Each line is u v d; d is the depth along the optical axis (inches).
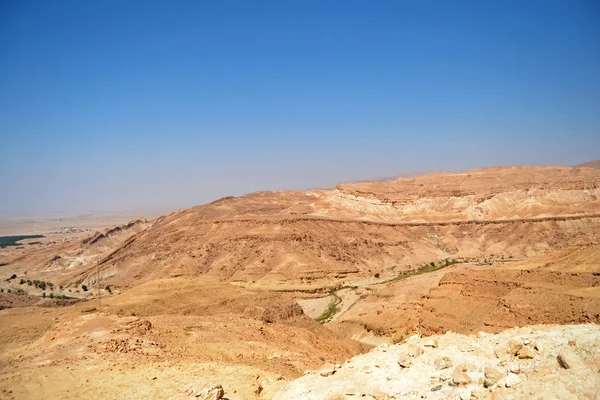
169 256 6865.2
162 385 1275.8
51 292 5979.3
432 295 3238.2
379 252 6948.8
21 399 1219.9
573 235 6771.7
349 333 3538.4
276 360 1770.4
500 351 847.1
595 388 592.1
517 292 2667.3
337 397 840.3
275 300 3334.2
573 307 2290.8
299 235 6747.1
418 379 843.4
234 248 6683.1
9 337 2452.0
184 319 2383.1
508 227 7357.3
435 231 7741.1
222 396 1107.9
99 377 1342.3
